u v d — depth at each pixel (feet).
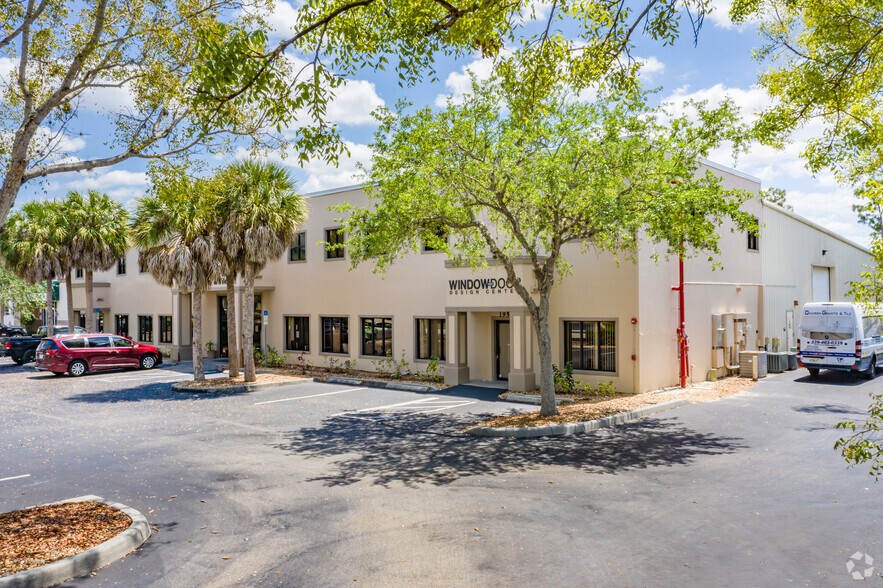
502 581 18.28
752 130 30.73
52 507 25.32
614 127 40.11
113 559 20.52
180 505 26.37
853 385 60.29
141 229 63.62
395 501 26.40
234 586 18.38
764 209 76.59
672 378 59.52
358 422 45.29
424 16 22.48
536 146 42.63
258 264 64.90
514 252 55.77
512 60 24.93
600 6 22.49
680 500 25.94
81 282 120.26
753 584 17.87
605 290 56.18
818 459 32.53
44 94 28.17
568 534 22.08
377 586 18.10
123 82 27.07
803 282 85.92
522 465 32.30
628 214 38.29
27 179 23.41
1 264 112.47
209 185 32.07
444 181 41.81
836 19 26.53
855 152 27.61
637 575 18.58
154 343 104.22
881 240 14.98
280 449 36.86
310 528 23.25
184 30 27.81
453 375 62.34
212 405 53.62
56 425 45.29
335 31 22.25
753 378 64.69
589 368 57.77
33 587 18.20
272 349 84.43
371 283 73.61
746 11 25.61
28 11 23.77
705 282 64.59
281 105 21.86
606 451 35.09
